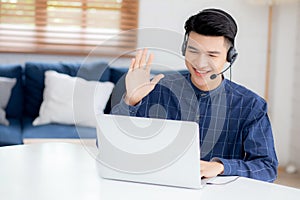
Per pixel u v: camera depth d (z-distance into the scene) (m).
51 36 4.58
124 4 4.67
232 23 1.55
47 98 4.09
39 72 4.24
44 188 1.37
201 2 4.70
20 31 4.56
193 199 1.31
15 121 4.07
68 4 4.62
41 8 4.59
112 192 1.35
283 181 4.24
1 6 4.54
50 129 3.85
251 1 4.52
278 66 4.64
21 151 1.77
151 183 1.44
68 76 4.18
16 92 4.20
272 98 4.70
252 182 1.48
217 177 1.53
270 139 1.70
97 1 4.64
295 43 4.59
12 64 4.39
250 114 1.74
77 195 1.32
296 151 4.54
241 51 4.76
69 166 1.59
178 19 4.71
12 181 1.42
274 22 4.67
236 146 1.75
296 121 4.54
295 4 4.55
